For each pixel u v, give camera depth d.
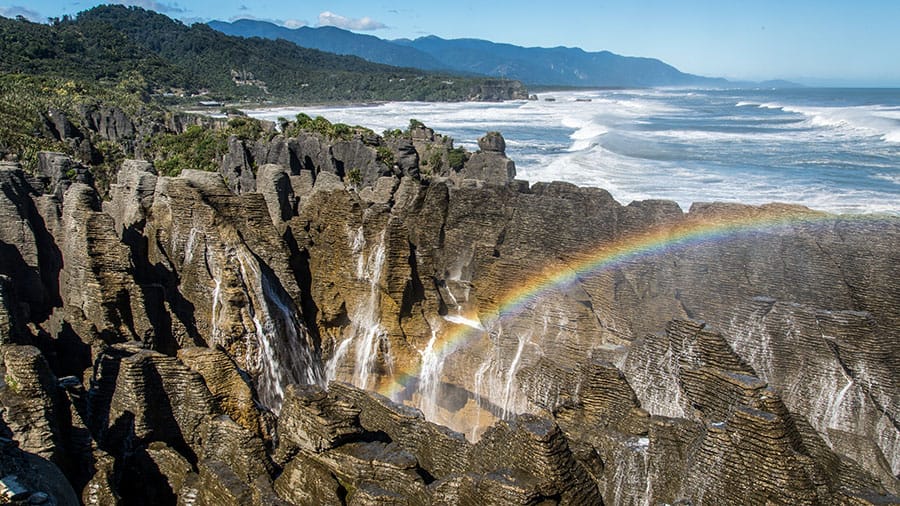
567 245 16.36
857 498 9.68
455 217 18.09
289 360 16.38
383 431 12.82
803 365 12.93
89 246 14.68
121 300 14.82
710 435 10.51
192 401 12.80
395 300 16.81
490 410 16.02
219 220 15.92
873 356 12.57
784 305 13.31
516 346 15.88
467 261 17.92
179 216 16.17
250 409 13.61
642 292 15.41
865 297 13.84
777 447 9.77
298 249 17.97
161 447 12.40
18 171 16.34
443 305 17.95
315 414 11.72
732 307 14.06
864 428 12.34
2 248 15.26
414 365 16.89
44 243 16.42
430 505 10.68
